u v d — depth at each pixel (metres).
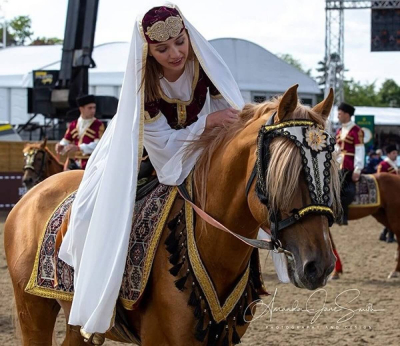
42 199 3.92
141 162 3.46
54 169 10.92
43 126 17.97
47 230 3.68
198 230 3.10
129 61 3.19
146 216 3.20
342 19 23.91
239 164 2.97
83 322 3.06
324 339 5.63
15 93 23.98
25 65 25.02
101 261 3.05
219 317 3.06
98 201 3.11
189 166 3.22
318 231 2.59
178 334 3.03
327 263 2.57
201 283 3.03
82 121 9.05
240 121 3.10
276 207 2.64
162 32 3.16
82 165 8.89
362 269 9.28
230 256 3.05
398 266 8.63
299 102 2.83
